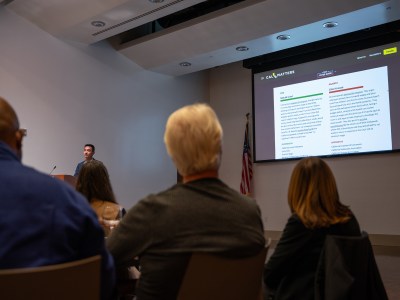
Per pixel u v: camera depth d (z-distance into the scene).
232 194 1.23
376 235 6.52
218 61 7.20
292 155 7.38
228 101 8.57
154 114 7.72
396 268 4.62
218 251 1.13
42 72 6.17
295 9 5.47
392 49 6.43
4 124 1.07
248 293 1.25
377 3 5.12
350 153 6.74
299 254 1.66
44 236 0.97
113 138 7.02
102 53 6.98
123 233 1.18
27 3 5.71
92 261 0.99
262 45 6.50
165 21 6.98
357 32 6.58
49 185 1.02
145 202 1.19
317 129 7.11
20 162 1.07
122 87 7.23
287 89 7.51
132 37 7.34
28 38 6.05
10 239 0.95
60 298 0.96
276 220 7.66
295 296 1.63
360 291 1.59
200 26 6.17
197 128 1.22
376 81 6.55
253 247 1.19
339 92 6.91
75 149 6.48
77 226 1.01
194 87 8.55
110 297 1.15
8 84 5.80
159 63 7.30
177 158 1.24
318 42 7.00
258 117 7.86
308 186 1.68
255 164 8.00
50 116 6.21
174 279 1.13
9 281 0.89
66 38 6.48
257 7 5.55
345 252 1.54
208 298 1.15
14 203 0.97
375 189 6.56
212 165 1.23
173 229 1.13
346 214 1.70
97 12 5.67
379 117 6.50
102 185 2.29
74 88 6.54
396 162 6.39
